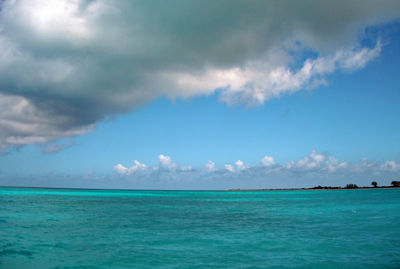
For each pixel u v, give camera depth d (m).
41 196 72.44
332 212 33.75
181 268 10.70
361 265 11.18
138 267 10.84
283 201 62.50
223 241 15.88
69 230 19.09
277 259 12.03
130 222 23.75
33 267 10.75
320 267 10.95
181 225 22.25
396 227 21.03
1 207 36.31
